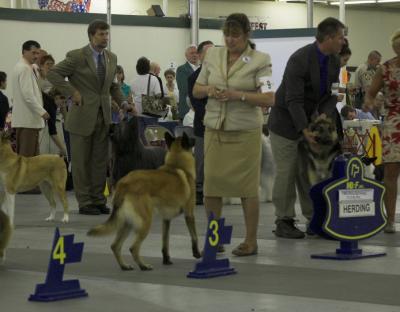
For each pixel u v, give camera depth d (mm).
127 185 6848
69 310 5402
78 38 19156
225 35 7500
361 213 7793
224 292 5949
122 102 12156
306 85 8883
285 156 9062
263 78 7422
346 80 17078
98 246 8539
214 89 7430
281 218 9180
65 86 11562
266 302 5578
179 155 7297
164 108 14859
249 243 7832
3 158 10578
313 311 5293
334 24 8641
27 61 13945
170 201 7062
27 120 14133
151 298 5762
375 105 9523
